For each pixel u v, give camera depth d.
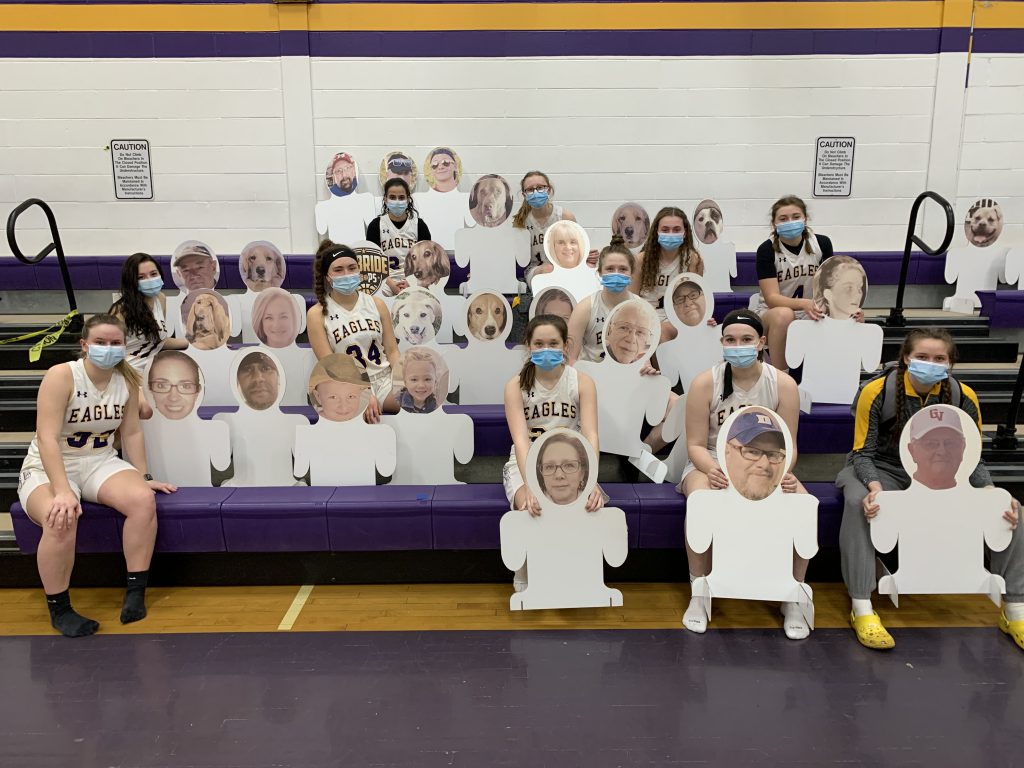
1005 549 2.54
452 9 5.21
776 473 2.54
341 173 5.29
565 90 5.34
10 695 2.24
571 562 2.62
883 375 2.70
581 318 3.30
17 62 5.23
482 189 4.62
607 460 3.24
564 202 5.50
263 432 3.01
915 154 5.43
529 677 2.32
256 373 2.98
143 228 5.48
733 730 2.06
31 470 2.72
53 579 2.59
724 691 2.24
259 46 5.24
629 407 3.09
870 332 3.28
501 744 2.01
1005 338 4.18
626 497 2.81
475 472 3.34
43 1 5.16
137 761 1.95
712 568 2.57
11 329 4.27
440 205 5.29
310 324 3.36
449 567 2.96
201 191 5.44
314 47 5.25
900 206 5.49
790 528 2.55
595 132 5.39
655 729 2.07
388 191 4.55
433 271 4.04
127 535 2.69
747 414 2.55
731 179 5.47
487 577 2.97
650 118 5.38
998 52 5.27
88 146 5.36
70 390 2.63
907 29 5.25
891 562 2.86
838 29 5.26
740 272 5.16
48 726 2.09
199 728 2.08
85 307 5.11
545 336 2.68
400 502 2.80
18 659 2.43
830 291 3.29
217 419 2.99
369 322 3.35
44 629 2.62
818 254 3.73
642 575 2.97
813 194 5.49
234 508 2.78
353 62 5.27
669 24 5.25
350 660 2.42
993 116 5.36
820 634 2.57
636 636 2.56
